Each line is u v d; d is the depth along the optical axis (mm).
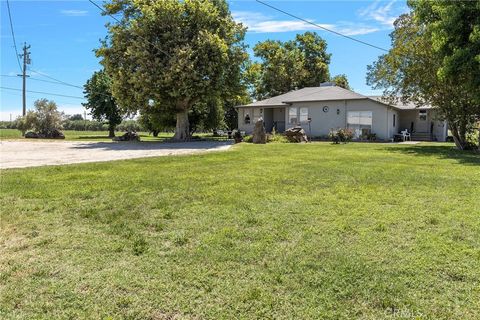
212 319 2281
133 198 5371
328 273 2865
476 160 10781
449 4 13953
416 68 16422
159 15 21359
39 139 26484
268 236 3713
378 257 3162
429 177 7285
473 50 13008
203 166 9086
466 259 3104
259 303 2443
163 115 25531
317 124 26797
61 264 3057
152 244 3521
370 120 24719
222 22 22938
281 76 41281
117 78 22125
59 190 5887
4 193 5617
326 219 4301
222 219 4320
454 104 16000
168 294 2570
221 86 22297
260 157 11383
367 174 7668
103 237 3715
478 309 2336
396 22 17391
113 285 2691
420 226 4020
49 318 2275
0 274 2859
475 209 4727
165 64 21109
